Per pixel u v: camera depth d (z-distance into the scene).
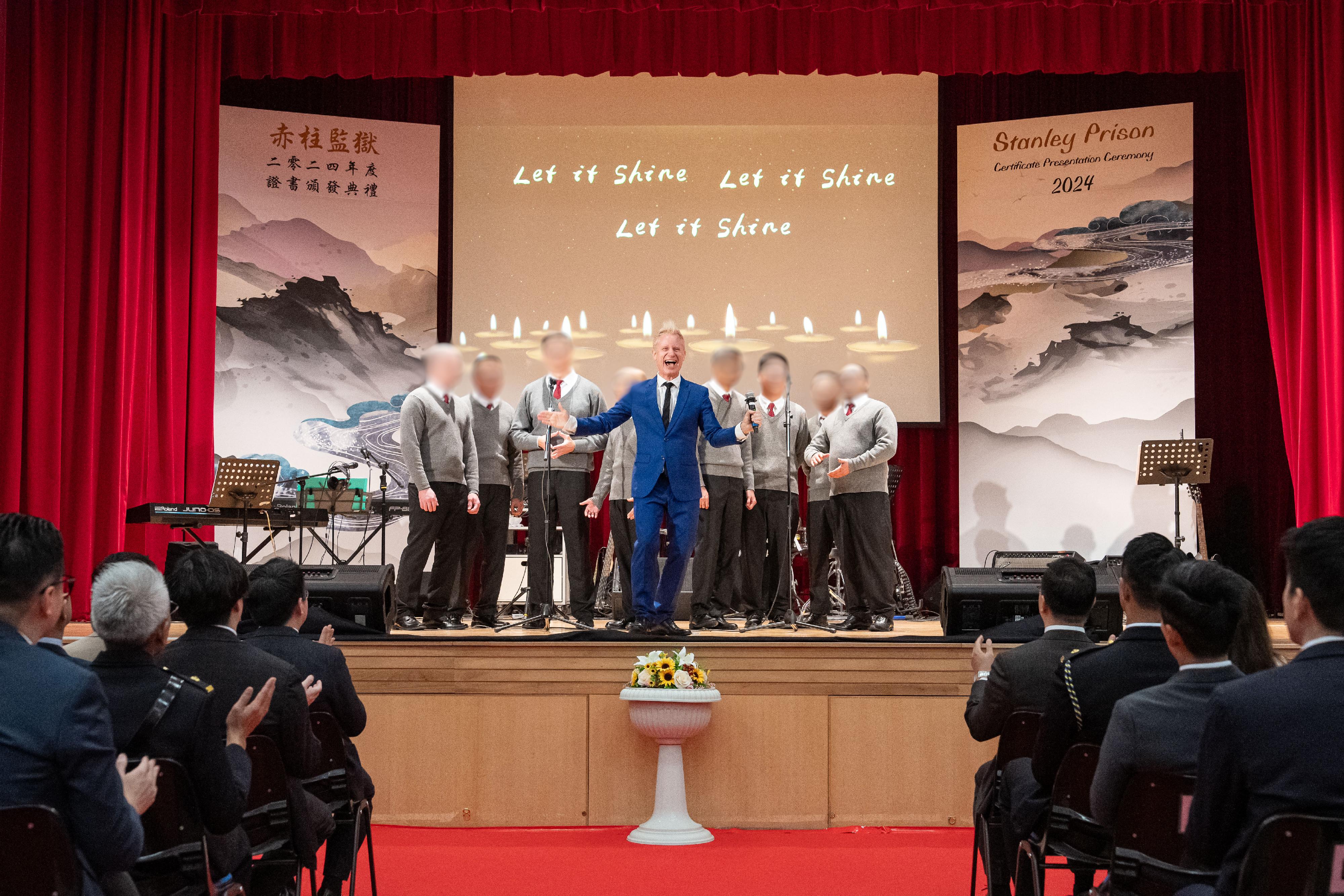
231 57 8.49
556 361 6.32
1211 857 1.99
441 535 6.05
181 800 2.39
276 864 3.03
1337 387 7.56
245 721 2.63
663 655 5.05
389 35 8.46
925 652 5.29
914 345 9.23
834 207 9.30
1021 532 9.12
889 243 9.27
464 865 4.53
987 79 9.34
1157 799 2.31
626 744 5.27
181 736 2.41
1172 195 8.92
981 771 3.75
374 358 9.19
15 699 1.95
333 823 3.32
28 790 1.93
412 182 9.31
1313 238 7.82
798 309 9.27
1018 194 9.23
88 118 7.44
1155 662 2.82
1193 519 8.57
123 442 7.47
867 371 9.23
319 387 9.04
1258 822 1.90
